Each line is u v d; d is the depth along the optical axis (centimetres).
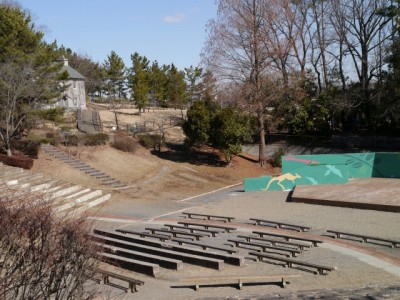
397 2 3928
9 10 3100
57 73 3319
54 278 675
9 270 632
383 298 959
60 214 1569
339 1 4362
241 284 1205
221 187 3450
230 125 3934
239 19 4034
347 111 4384
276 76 4147
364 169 3312
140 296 1112
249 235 1906
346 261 1498
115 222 2203
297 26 4425
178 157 4178
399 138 3931
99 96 8700
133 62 6675
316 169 3133
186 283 1225
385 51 3978
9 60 2894
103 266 1316
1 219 677
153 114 6153
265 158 4203
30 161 2906
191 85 6550
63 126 4131
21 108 2983
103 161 3556
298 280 1291
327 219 2167
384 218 2114
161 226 2128
